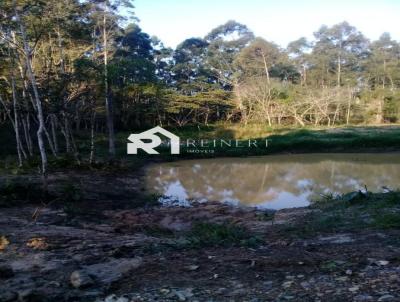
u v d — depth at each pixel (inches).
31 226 376.2
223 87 2576.3
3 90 900.0
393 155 1209.4
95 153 1171.3
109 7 1056.8
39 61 918.4
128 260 245.8
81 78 850.8
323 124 2197.3
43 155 563.5
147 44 2561.5
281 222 393.1
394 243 254.7
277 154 1327.5
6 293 191.3
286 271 210.1
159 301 180.4
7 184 550.0
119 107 1780.3
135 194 680.4
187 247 269.0
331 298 172.2
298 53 3046.3
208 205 571.5
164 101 1940.2
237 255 243.3
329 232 307.3
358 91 2571.4
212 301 177.2
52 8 781.9
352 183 747.4
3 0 597.9
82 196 584.7
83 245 290.5
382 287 179.6
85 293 195.3
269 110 2159.2
